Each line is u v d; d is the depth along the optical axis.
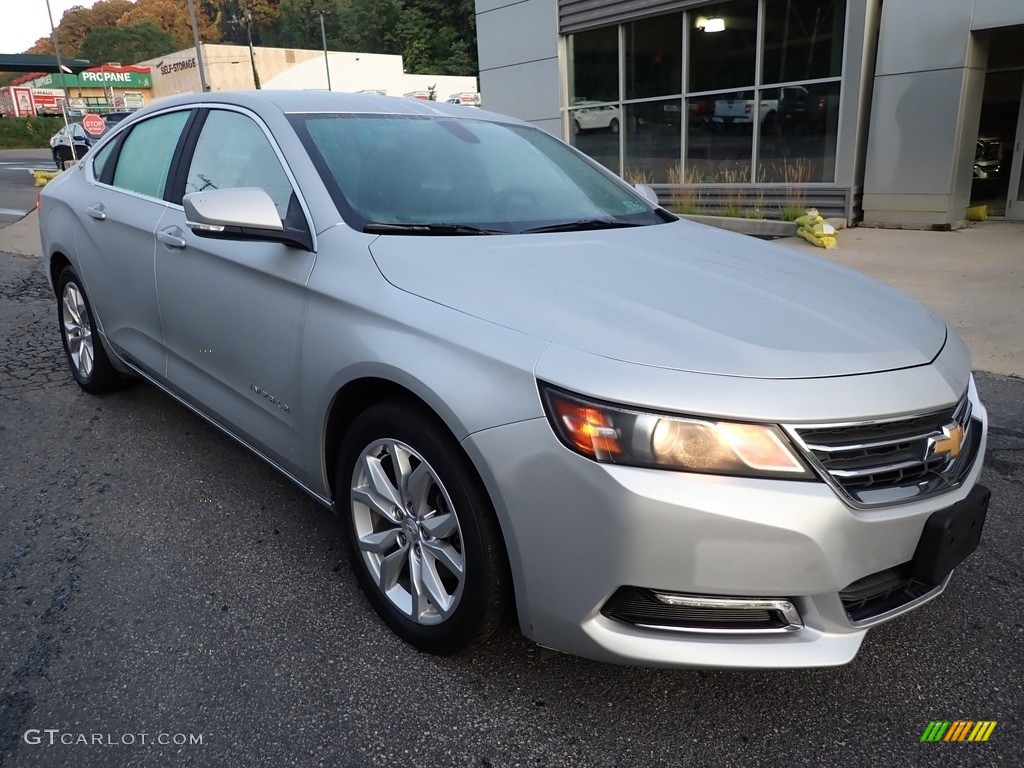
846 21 10.11
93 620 2.49
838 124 10.50
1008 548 3.00
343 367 2.32
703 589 1.81
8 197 16.72
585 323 1.99
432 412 2.15
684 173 12.38
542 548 1.90
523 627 2.02
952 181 9.75
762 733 2.07
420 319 2.16
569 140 14.17
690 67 12.02
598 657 1.93
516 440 1.90
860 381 1.90
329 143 2.84
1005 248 8.70
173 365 3.38
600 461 1.80
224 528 3.06
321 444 2.53
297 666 2.29
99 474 3.51
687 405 1.78
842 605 1.91
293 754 1.98
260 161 2.92
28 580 2.70
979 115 9.95
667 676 2.27
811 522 1.78
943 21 9.36
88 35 101.12
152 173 3.60
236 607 2.57
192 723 2.07
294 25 91.31
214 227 2.45
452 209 2.78
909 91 9.81
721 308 2.14
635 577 1.81
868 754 2.00
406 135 3.06
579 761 1.97
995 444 3.94
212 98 3.35
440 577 2.29
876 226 10.52
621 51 12.89
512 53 14.45
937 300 6.58
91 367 4.27
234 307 2.84
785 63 10.90
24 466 3.57
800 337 2.01
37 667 2.27
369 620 2.51
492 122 3.49
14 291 7.24
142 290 3.46
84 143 23.56
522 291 2.15
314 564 2.82
